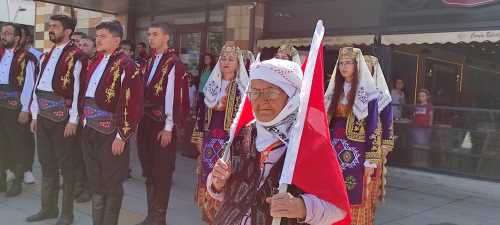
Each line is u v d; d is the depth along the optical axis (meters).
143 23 12.15
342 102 4.14
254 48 9.68
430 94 9.10
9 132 5.83
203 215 4.40
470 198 6.89
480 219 5.86
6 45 5.80
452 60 9.06
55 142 4.75
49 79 4.73
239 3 9.83
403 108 8.38
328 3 8.96
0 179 5.99
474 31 7.31
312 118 1.80
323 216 1.77
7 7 16.86
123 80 3.98
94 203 4.15
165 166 4.66
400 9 8.09
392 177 8.02
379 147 4.10
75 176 4.84
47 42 13.91
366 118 4.07
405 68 8.84
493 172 7.39
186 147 9.22
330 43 8.90
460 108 7.74
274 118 1.96
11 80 5.74
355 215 4.08
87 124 4.11
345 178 4.07
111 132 4.04
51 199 4.98
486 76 8.66
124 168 4.12
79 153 4.82
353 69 4.09
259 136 2.02
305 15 9.30
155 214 4.74
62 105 4.73
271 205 1.78
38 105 4.80
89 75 4.17
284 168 1.77
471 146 7.61
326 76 9.15
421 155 8.13
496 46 8.54
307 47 9.38
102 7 11.57
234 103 4.23
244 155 2.07
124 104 3.96
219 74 4.41
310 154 1.76
